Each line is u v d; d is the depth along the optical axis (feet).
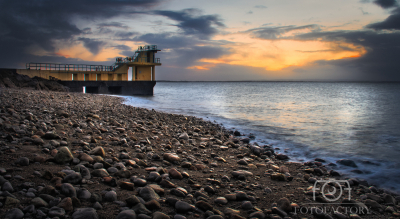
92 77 150.92
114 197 10.73
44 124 23.93
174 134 30.32
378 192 15.94
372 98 148.56
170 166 17.30
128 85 149.59
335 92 249.55
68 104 50.98
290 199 13.21
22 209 8.64
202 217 10.08
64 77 136.67
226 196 12.47
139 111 55.21
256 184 15.26
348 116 60.49
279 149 28.07
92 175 13.17
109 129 27.73
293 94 204.74
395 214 12.18
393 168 21.26
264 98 145.07
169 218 9.48
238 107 84.02
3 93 58.13
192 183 14.12
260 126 44.27
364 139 33.63
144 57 159.84
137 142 23.26
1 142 16.31
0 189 9.88
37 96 60.29
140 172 14.98
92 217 8.73
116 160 16.63
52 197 9.75
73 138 20.98
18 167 12.68
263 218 10.45
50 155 15.31
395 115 63.05
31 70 121.19
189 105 90.38
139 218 9.22
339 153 26.37
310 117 57.93
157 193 11.85
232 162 20.43
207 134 33.53
